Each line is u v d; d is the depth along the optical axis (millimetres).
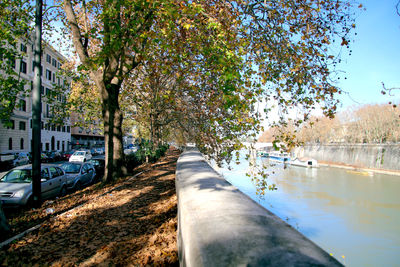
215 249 1544
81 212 6984
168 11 6793
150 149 23688
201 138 12711
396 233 22312
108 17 7523
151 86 16328
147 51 9727
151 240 4707
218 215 2236
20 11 12125
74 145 68875
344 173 59000
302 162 71188
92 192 10242
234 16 7734
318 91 8039
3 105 10586
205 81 9906
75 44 11484
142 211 6820
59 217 6605
